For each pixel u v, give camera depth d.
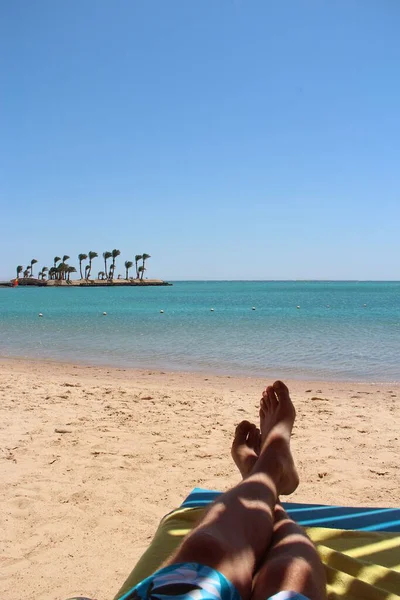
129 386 8.37
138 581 1.86
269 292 93.56
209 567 1.37
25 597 2.43
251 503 1.71
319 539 2.27
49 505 3.47
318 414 6.35
